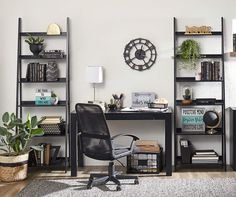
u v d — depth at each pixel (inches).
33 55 209.2
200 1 209.6
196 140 213.6
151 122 213.5
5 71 214.7
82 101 214.5
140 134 214.2
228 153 212.7
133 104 211.8
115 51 212.8
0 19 212.8
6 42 213.5
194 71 211.2
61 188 172.6
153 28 211.3
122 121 214.2
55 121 203.2
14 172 182.4
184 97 207.6
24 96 215.3
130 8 211.5
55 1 211.8
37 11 212.2
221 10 209.3
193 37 211.5
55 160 206.5
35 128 199.3
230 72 211.0
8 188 173.8
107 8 211.8
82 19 212.4
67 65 208.4
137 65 212.4
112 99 209.6
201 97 213.2
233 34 206.5
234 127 199.5
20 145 192.5
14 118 191.9
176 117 212.5
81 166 212.5
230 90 211.3
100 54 213.0
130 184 177.6
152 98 211.2
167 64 211.9
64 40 213.5
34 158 204.4
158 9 210.7
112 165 176.1
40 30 212.8
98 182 173.9
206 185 174.4
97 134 166.9
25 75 214.2
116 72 213.2
